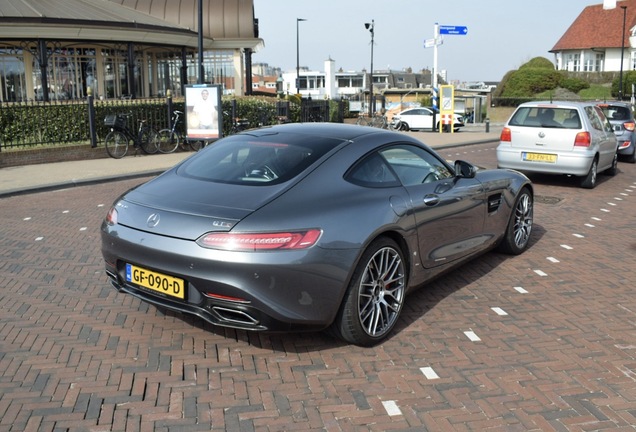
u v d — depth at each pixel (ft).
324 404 10.72
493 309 15.48
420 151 15.85
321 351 12.86
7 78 78.79
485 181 17.90
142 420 10.14
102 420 10.13
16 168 42.37
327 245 11.75
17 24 69.21
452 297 16.35
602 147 36.94
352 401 10.84
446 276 18.22
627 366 12.35
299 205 12.03
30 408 10.46
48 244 21.79
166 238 11.81
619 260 20.18
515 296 16.48
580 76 197.26
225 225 11.41
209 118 50.24
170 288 11.95
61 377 11.61
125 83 90.99
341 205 12.50
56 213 27.53
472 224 17.07
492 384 11.51
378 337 13.12
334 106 94.12
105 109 51.11
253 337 13.51
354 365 12.23
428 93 217.77
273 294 11.30
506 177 19.35
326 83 277.64
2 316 14.73
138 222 12.41
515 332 14.02
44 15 73.20
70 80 83.56
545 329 14.23
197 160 14.73
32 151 45.06
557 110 35.22
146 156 51.85
